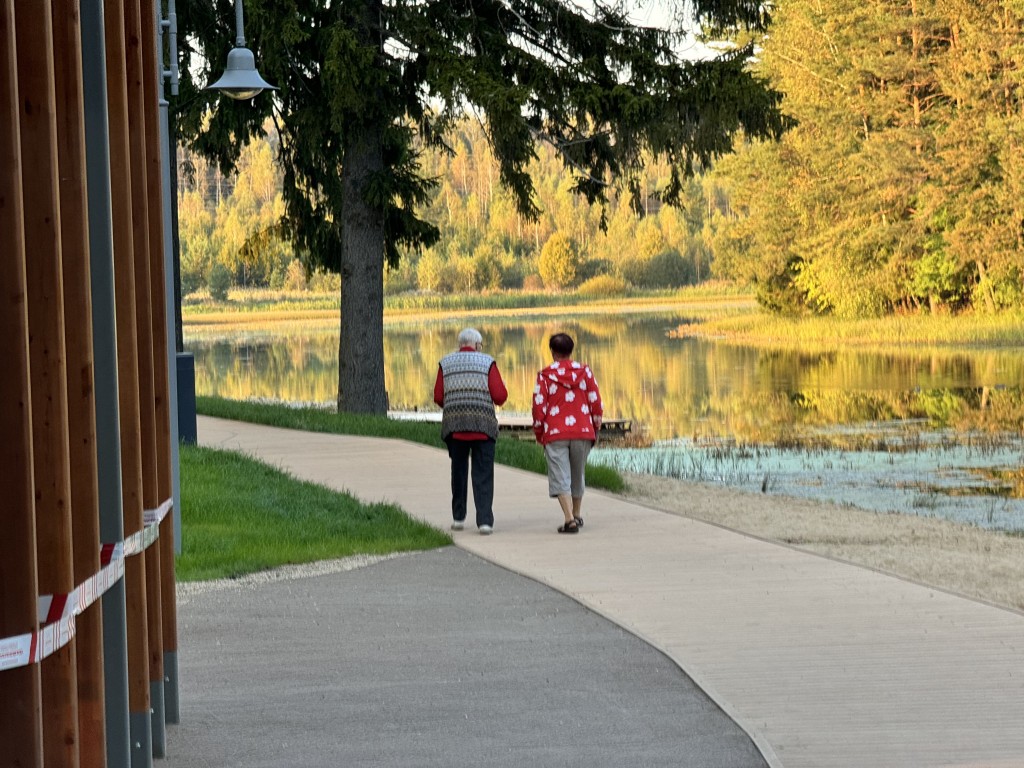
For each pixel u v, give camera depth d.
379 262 33.28
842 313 89.94
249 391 51.06
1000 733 7.38
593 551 13.62
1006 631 9.84
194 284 192.00
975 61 80.25
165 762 7.01
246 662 9.12
